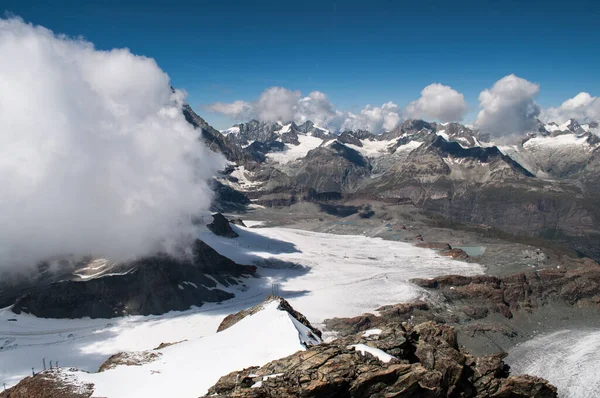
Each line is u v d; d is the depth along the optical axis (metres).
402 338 88.19
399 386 76.44
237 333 123.75
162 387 91.19
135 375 99.19
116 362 110.69
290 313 146.00
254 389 76.00
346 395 75.62
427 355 87.44
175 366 102.62
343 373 76.25
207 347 114.00
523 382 90.44
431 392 77.12
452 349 90.19
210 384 89.00
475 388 89.19
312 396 73.75
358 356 81.12
